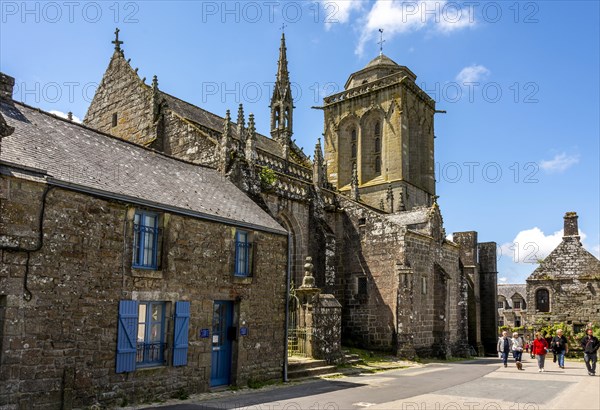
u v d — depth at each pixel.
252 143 29.19
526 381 21.70
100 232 14.66
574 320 41.97
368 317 32.59
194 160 29.53
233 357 18.88
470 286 45.03
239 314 19.12
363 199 55.94
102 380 14.24
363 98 59.00
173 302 16.56
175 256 16.78
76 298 13.83
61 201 13.78
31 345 12.70
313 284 25.45
